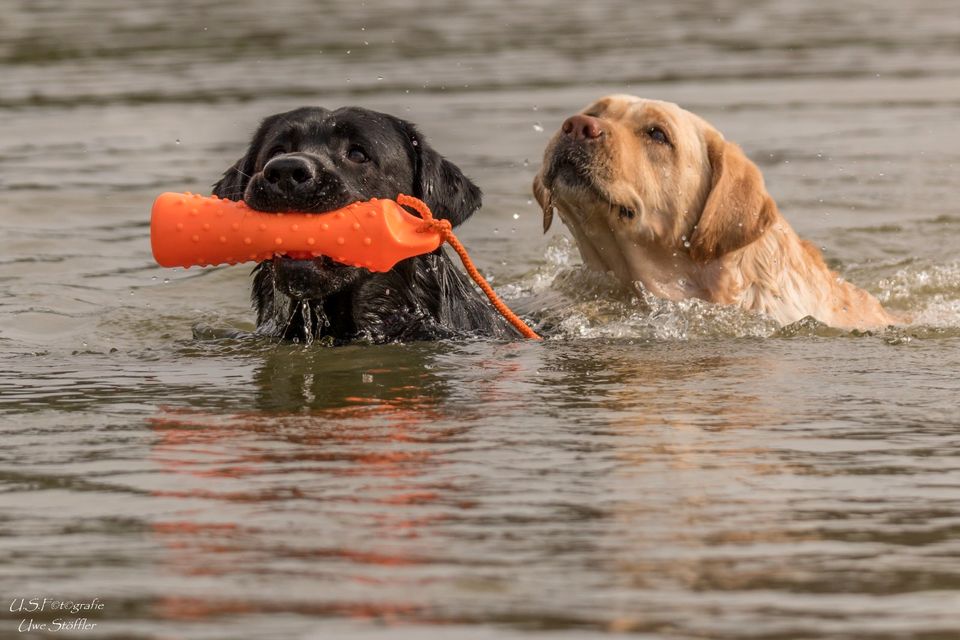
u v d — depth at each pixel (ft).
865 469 22.81
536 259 50.37
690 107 78.02
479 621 16.06
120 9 124.98
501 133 69.67
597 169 37.24
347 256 31.48
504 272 48.85
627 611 16.38
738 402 27.96
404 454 23.75
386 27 113.80
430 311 37.42
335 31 110.63
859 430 25.55
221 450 24.17
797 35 111.86
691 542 18.98
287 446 24.38
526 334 36.06
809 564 18.10
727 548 18.74
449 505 20.72
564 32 112.06
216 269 47.32
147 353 34.45
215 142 67.77
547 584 17.33
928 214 55.98
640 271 39.83
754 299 39.24
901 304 44.86
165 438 25.07
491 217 55.57
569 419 26.45
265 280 37.32
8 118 75.92
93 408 27.78
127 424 26.27
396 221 31.83
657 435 25.14
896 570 17.88
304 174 31.12
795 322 37.83
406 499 21.04
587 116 37.58
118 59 96.37
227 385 30.09
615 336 36.52
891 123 74.13
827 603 16.65
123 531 19.57
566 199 38.19
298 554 18.51
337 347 34.88
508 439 24.82
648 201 38.32
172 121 73.05
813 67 93.86
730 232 38.86
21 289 43.11
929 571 17.83
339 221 31.40
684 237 39.42
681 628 15.84
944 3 135.44
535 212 56.34
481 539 19.10
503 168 62.64
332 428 25.76
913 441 24.71
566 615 16.24
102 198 56.65
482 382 30.22
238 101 77.66
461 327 38.11
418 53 98.02
